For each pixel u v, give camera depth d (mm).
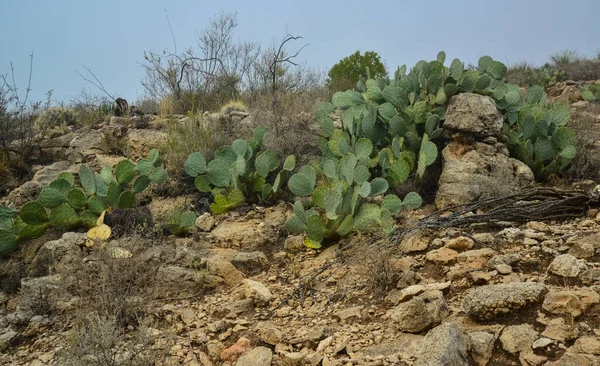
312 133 8508
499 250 4988
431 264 5051
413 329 4059
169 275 5531
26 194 8031
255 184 7332
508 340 3645
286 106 9219
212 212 7309
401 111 7301
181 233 6801
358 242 5656
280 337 4301
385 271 4875
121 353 4160
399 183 6871
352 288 5004
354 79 13602
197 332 4699
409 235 5555
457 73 7406
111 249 5707
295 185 6629
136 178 7379
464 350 3541
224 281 5586
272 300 5102
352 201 5934
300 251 6082
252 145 7926
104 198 7152
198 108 10195
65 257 6234
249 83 12469
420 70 7906
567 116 7195
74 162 8914
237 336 4547
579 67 15375
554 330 3650
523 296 3910
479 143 6848
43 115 10422
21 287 6082
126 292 5211
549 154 6855
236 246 6453
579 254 4617
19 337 5266
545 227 5328
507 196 5723
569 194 5715
